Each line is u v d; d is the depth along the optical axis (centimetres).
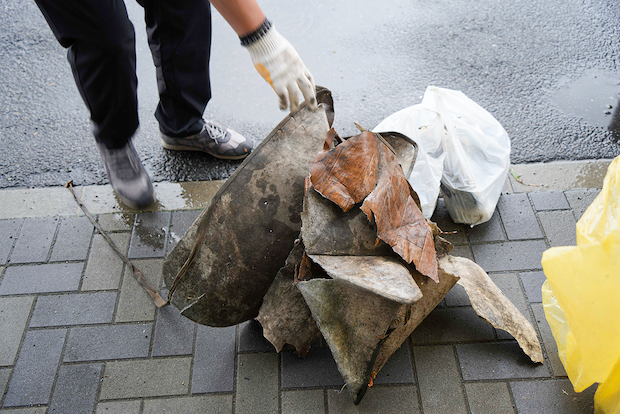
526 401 196
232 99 335
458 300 228
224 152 293
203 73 263
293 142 179
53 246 255
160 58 252
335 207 168
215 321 194
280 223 178
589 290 167
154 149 306
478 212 247
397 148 196
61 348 218
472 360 208
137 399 203
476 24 375
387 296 147
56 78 348
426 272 169
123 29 210
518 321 208
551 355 209
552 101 321
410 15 384
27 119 322
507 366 206
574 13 379
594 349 172
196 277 181
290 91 179
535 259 243
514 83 333
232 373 209
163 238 258
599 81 332
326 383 204
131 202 266
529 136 301
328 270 157
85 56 213
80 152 304
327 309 165
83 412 201
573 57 348
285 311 188
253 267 181
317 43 364
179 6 230
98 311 230
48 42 372
